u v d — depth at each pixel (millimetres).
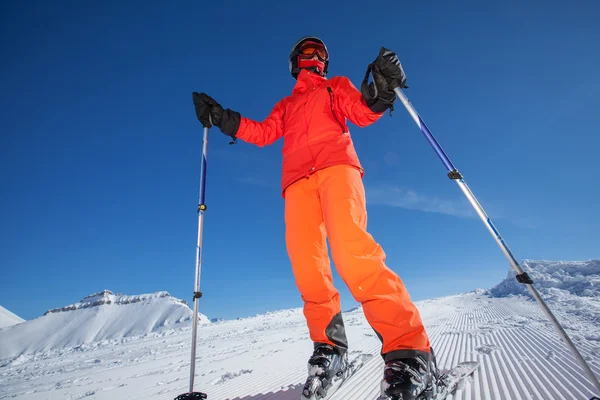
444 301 15812
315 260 1885
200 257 2051
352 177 1777
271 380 2607
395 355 1466
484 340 3742
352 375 2131
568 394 1678
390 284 1548
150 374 3930
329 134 1913
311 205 1912
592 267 10266
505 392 1748
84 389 3432
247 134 2342
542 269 11859
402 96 1619
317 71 2436
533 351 2861
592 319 4859
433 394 1476
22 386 4527
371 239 1649
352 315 11859
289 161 2018
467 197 1496
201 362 4477
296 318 15625
